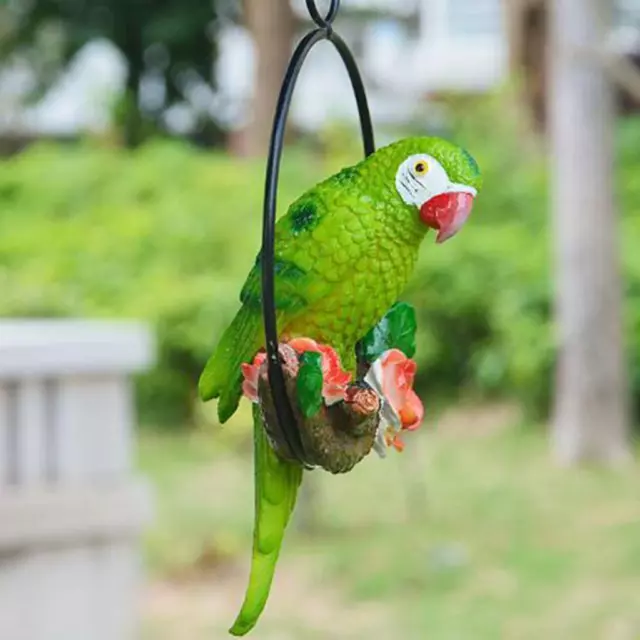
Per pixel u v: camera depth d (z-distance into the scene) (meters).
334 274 1.74
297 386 1.58
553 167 10.53
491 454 9.66
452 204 1.71
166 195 13.67
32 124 21.89
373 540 7.33
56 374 4.38
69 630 4.43
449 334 11.48
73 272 12.23
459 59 20.83
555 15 9.31
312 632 5.84
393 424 1.75
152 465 9.66
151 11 19.47
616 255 9.24
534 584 6.40
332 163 13.66
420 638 5.69
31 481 4.37
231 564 6.98
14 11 19.78
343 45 1.86
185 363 11.37
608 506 7.95
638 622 5.73
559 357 9.48
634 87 8.00
